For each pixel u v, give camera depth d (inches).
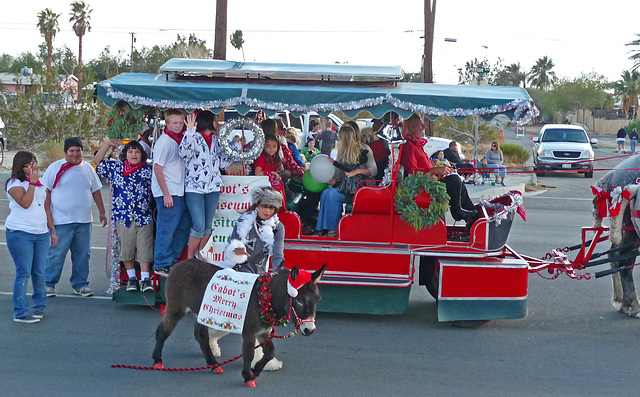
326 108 308.7
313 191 347.3
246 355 235.8
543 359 275.0
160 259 320.2
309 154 488.7
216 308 234.8
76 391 232.4
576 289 394.6
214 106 310.5
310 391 236.7
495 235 316.2
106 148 335.9
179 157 314.3
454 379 251.0
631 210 326.6
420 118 331.3
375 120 374.3
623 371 262.4
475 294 309.6
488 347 289.3
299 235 324.5
